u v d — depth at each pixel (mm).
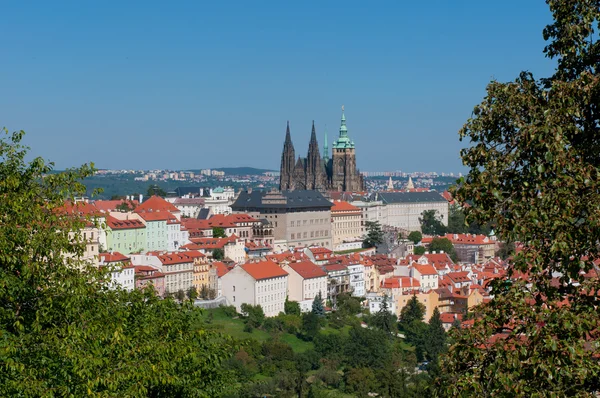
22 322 83125
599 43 73000
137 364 80250
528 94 69562
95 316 83750
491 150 69125
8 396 70438
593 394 57438
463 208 68625
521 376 58344
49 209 89750
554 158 63781
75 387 75938
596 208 61625
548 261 62469
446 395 60000
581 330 57688
